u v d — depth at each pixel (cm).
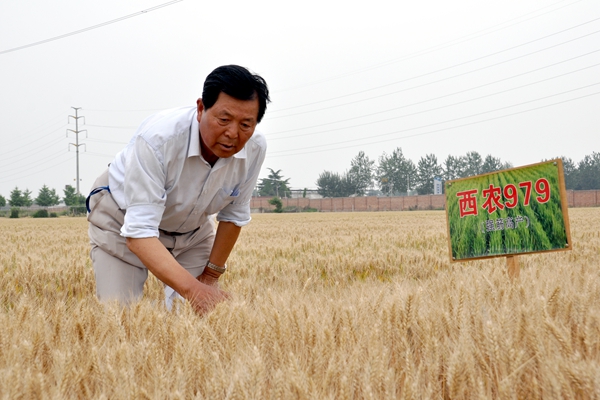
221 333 257
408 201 7244
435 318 258
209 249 413
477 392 196
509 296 309
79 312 282
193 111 326
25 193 9125
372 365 203
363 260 731
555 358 205
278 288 504
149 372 218
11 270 710
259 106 281
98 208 362
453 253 477
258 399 192
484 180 452
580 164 9750
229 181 351
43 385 190
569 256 700
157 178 317
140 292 379
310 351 235
